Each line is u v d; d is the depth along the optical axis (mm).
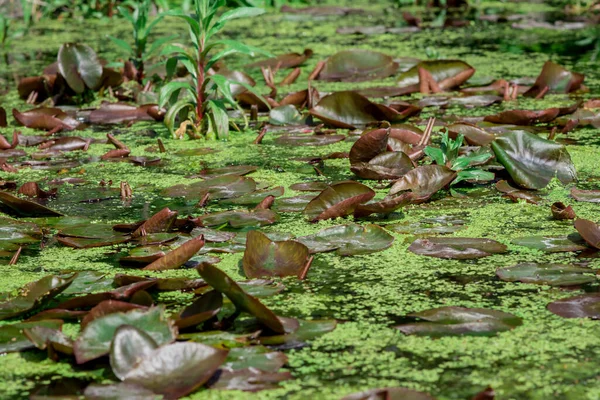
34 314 3164
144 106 6824
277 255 3539
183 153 5648
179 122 6547
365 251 3770
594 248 3727
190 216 4145
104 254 3814
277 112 6410
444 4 13930
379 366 2705
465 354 2777
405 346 2846
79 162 5500
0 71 8844
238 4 13219
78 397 2508
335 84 7754
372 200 4441
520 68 8234
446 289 3330
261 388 2566
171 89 5977
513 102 6875
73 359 2801
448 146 4758
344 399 2406
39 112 6570
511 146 4762
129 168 5328
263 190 4672
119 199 4672
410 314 3102
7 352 2848
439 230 3998
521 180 4605
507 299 3217
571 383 2564
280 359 2705
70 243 3910
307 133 6059
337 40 10375
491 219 4180
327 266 3611
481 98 6840
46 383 2629
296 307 3186
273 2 14258
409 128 5633
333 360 2756
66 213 4438
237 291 2846
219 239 3902
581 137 5773
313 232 4016
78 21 12703
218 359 2549
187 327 2967
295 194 4633
